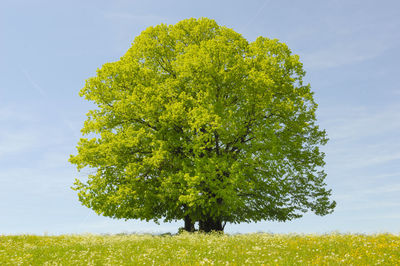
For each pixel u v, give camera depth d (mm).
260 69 20484
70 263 12141
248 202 22797
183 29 23703
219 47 20156
